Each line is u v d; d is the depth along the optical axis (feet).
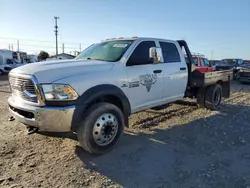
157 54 15.33
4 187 9.74
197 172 11.24
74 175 10.74
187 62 20.39
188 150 13.70
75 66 12.34
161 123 18.75
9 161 11.98
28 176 10.62
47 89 11.00
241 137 15.97
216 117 20.75
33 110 11.12
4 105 25.45
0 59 91.04
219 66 63.00
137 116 20.68
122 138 15.21
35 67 11.98
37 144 14.12
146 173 11.08
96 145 12.29
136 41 15.47
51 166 11.53
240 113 22.63
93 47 16.98
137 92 14.78
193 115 21.39
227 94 26.68
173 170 11.39
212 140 15.31
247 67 52.54
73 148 13.53
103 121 12.37
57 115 10.97
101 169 11.32
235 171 11.42
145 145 14.19
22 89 11.87
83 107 11.51
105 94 12.44
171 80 17.63
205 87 23.13
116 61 14.10
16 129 16.81
